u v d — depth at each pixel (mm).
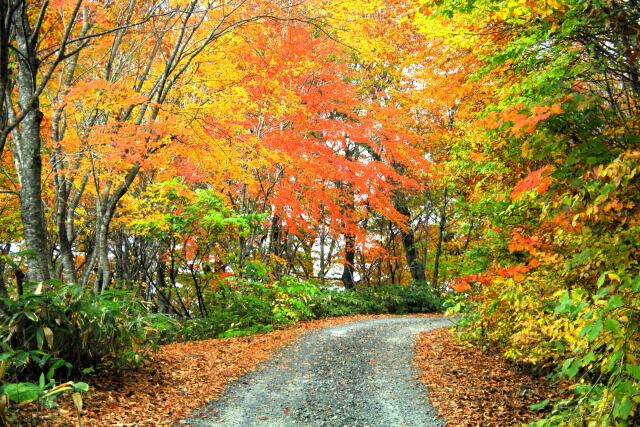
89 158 10062
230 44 13602
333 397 7746
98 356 7320
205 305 17766
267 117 15391
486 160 7242
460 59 6965
